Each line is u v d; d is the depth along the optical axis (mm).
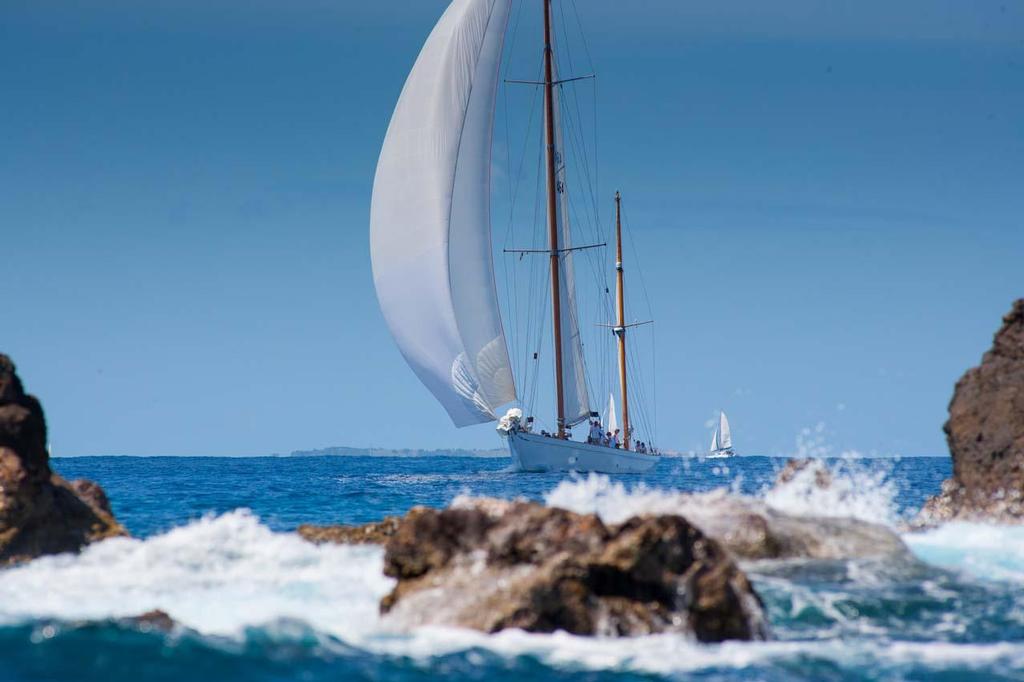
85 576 60781
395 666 43906
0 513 65625
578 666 44344
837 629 51531
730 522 65375
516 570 51344
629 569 49438
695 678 43219
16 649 44219
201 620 51469
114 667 42562
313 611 53656
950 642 49531
